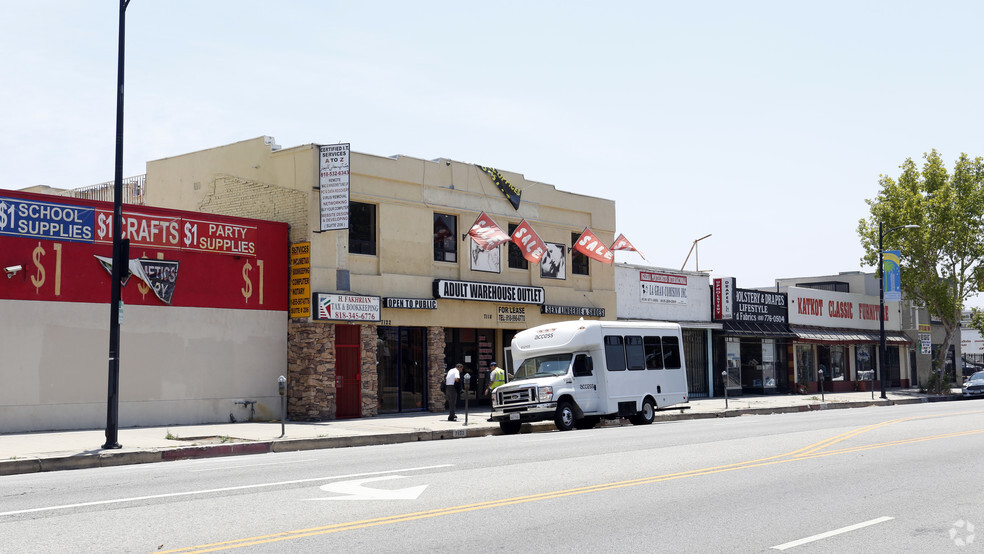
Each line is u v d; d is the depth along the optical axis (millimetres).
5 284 20828
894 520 9352
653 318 40219
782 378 48750
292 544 7797
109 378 17500
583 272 37125
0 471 14820
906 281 53062
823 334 50719
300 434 21078
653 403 27344
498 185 33094
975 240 52500
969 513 9797
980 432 20391
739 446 17172
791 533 8625
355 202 28281
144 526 8578
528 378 24719
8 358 20797
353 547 7699
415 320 29609
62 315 21750
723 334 44281
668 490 11273
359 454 16453
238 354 25375
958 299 53062
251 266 25875
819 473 13070
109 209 22781
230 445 18375
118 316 17688
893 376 59594
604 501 10352
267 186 27906
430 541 7996
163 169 31344
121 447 17391
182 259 24219
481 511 9562
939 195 52188
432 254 30609
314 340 26281
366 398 27766
